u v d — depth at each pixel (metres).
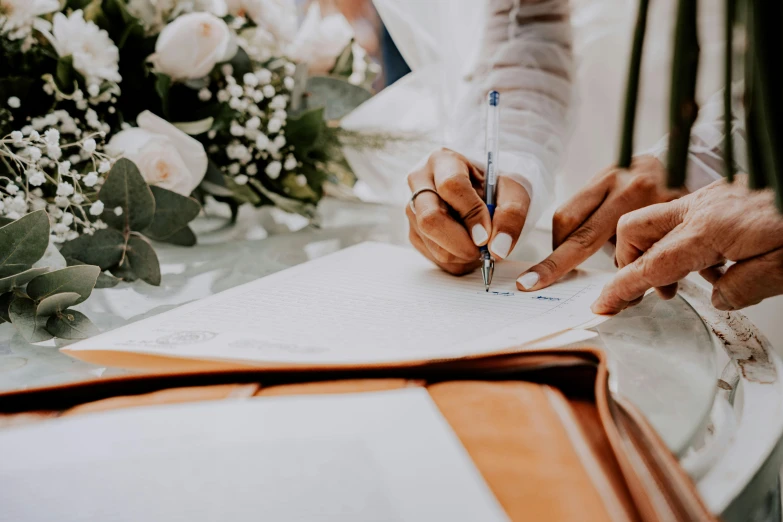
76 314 0.49
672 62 0.23
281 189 0.85
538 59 0.83
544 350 0.37
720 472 0.30
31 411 0.34
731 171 0.24
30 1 0.65
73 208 0.62
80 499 0.26
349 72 0.99
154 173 0.68
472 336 0.45
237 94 0.79
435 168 0.65
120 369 0.42
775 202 0.23
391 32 1.10
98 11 0.74
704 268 0.50
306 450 0.29
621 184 0.62
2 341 0.48
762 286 0.44
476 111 0.84
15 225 0.48
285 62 0.89
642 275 0.47
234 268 0.68
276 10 0.92
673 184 0.24
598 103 1.05
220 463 0.28
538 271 0.57
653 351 0.43
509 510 0.26
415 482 0.27
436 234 0.58
